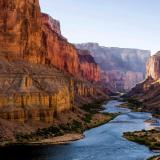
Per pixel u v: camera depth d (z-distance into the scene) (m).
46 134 118.56
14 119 120.25
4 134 110.12
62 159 89.56
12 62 147.50
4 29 152.50
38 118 126.88
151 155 95.38
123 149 102.81
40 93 131.88
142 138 117.44
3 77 131.50
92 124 149.62
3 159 87.62
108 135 125.38
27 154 93.62
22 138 111.00
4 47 150.88
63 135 121.00
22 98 125.94
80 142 112.00
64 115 146.00
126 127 144.88
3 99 121.69
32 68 153.50
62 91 149.00
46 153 95.62
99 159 90.44
